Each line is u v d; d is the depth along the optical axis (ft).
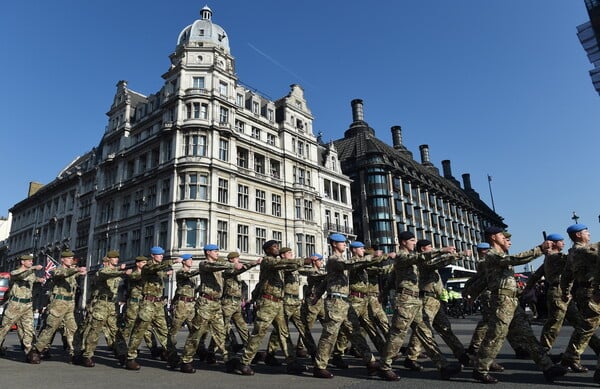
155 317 29.35
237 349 32.91
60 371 25.35
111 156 130.31
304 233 126.72
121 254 116.47
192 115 108.88
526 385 18.65
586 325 21.21
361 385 19.76
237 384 20.52
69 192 152.46
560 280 23.17
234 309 28.32
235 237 106.93
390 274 25.49
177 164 103.86
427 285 23.77
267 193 121.39
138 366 26.21
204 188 103.91
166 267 26.94
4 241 200.13
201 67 113.50
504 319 19.36
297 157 133.18
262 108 131.64
